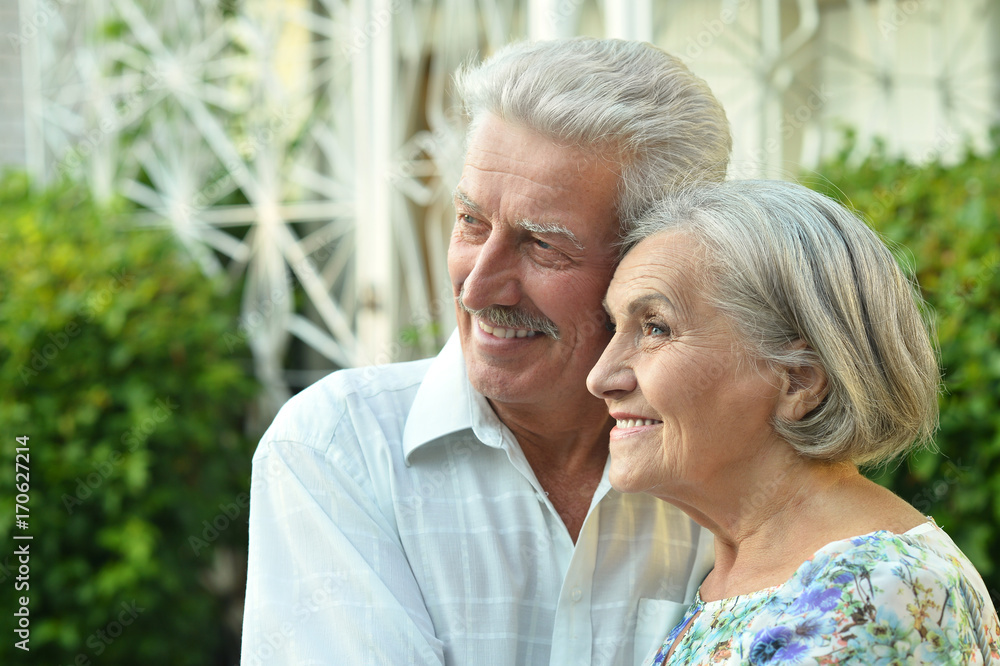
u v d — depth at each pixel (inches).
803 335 45.9
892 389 46.9
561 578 56.7
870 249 47.2
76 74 207.9
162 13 195.0
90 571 151.2
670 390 47.0
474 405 56.8
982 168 118.9
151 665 155.5
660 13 137.5
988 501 102.8
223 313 173.3
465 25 157.5
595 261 52.5
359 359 174.7
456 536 56.2
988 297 101.7
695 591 58.3
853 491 47.1
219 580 175.9
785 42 152.7
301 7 180.2
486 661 55.1
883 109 153.4
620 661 56.6
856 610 41.1
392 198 168.9
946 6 157.8
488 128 52.7
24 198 186.1
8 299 154.8
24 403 148.8
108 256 161.9
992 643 44.7
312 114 179.8
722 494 48.8
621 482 49.6
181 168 193.8
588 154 51.0
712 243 46.8
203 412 162.7
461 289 55.0
